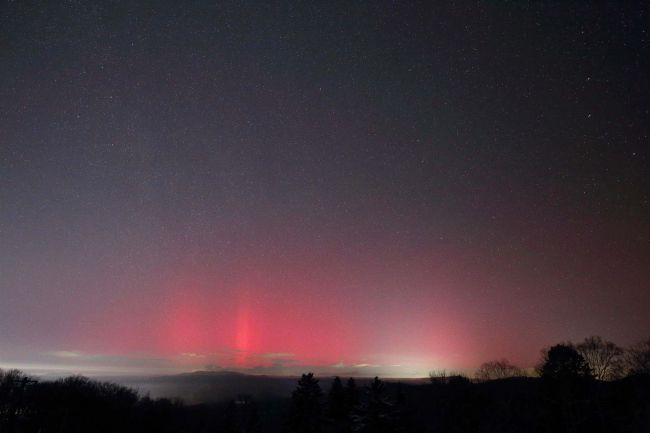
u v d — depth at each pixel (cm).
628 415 4500
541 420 4878
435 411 5875
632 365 5256
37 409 7950
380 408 2767
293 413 4253
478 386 6475
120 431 8650
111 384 11619
